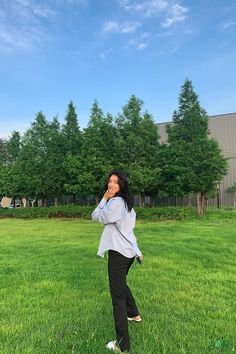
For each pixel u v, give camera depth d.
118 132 24.27
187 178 20.89
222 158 21.33
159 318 4.07
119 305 3.31
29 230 15.48
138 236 11.85
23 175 27.97
